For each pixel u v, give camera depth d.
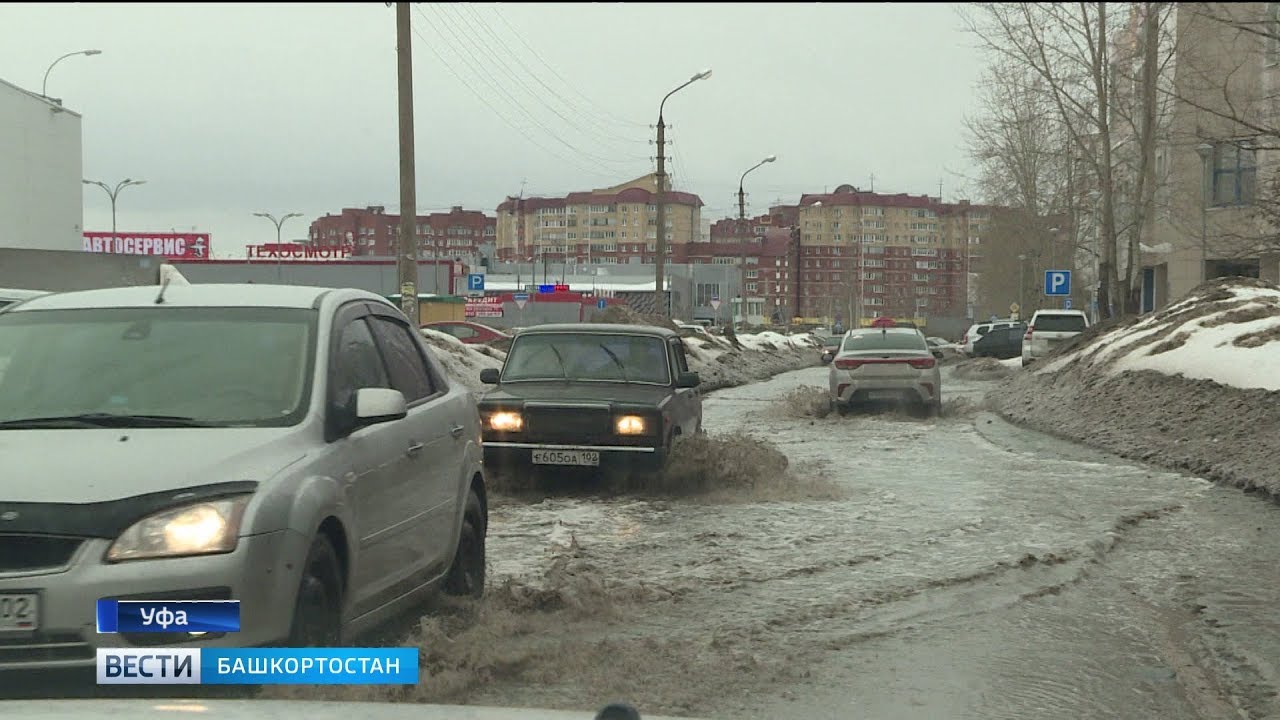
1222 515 10.28
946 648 6.02
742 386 38.09
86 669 3.97
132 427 4.71
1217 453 13.41
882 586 7.40
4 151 46.44
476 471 6.70
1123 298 35.31
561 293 86.50
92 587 3.98
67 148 52.50
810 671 5.57
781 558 8.29
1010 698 5.20
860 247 189.00
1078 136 36.44
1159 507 10.70
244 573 4.12
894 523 9.81
